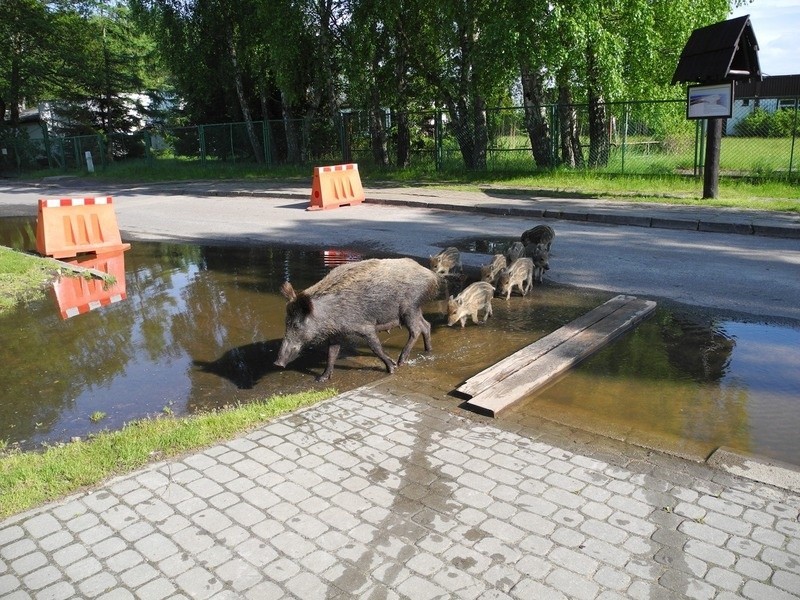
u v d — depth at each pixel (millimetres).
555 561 3418
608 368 6352
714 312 8047
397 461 4496
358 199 18859
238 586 3328
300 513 3914
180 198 22672
